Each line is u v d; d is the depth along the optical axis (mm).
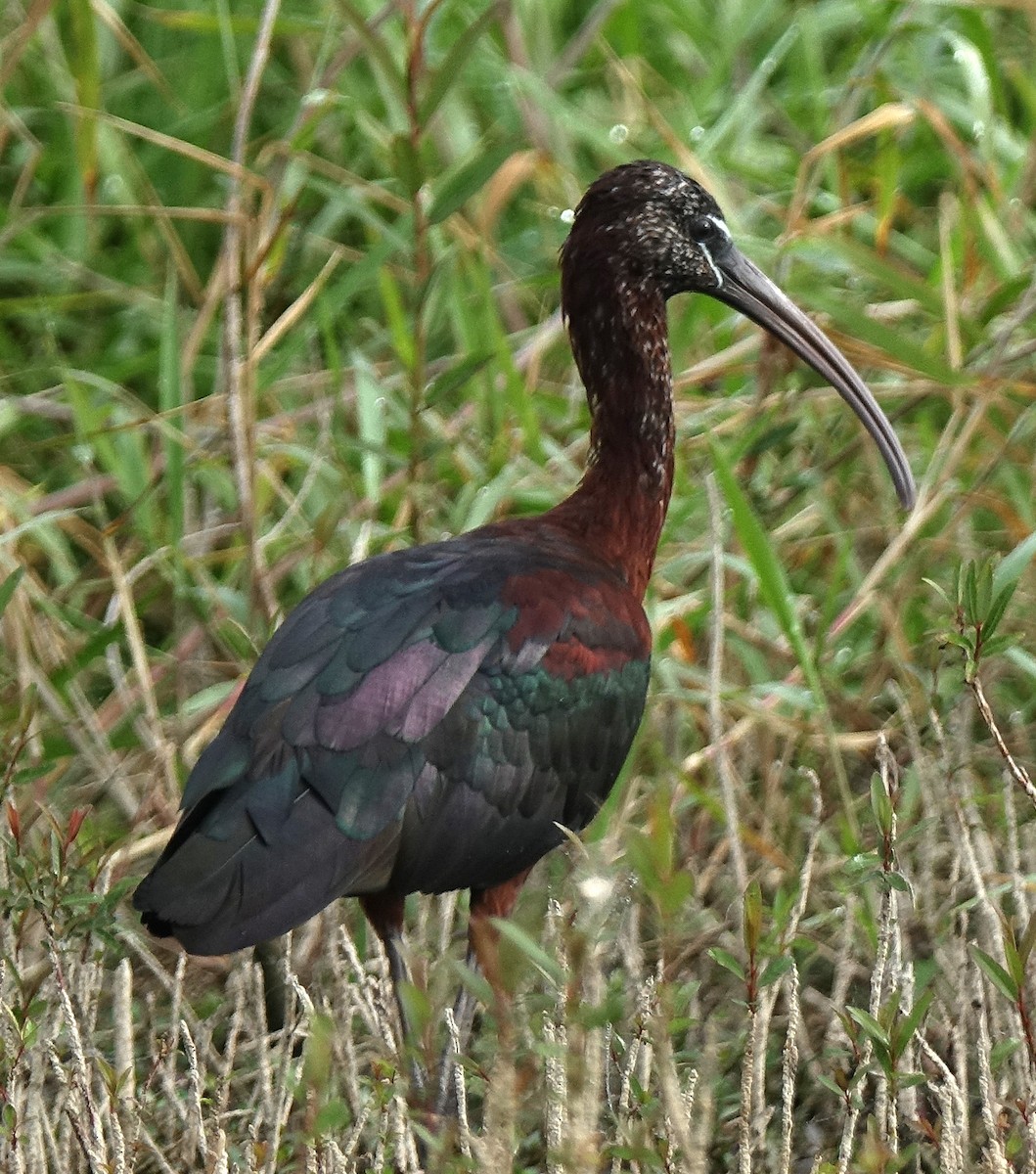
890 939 8703
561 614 9469
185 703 11195
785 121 14797
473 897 9633
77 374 12602
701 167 13062
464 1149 7621
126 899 10461
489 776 9109
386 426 12656
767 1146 8977
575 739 9508
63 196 14234
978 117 13344
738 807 11094
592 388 10648
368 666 8852
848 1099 7754
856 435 12484
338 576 9484
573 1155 6523
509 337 13344
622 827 9992
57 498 12547
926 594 12195
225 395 12188
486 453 12484
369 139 14344
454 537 10383
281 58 14961
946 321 12133
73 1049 8031
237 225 11906
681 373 12602
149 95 14797
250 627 11305
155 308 13695
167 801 10898
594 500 10555
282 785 8539
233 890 8281
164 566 11766
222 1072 8711
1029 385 11977
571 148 14477
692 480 12500
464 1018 9141
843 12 14570
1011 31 15750
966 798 9852
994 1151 7531
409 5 10586
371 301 14102
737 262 10945
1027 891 10180
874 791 8172
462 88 14281
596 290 10539
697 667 11641
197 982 10453
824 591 12391
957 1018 9156
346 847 8555
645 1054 8031
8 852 9438
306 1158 7762
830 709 11656
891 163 12797
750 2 14602
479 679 9117
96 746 11188
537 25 14625
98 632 11344
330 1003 9711
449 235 13742
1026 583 12055
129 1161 7938
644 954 10016
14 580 10094
